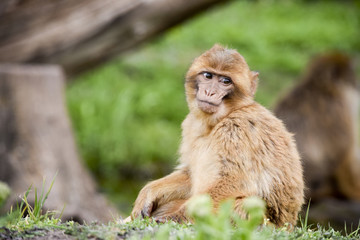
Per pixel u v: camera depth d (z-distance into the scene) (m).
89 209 16.72
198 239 6.19
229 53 10.75
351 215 20.52
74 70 19.16
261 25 40.41
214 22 39.25
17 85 16.73
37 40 18.44
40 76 17.08
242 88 10.51
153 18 18.67
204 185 10.05
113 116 26.02
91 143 25.09
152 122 27.33
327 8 44.53
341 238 8.33
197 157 10.41
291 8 44.19
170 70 31.89
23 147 16.48
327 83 24.00
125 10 18.48
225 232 6.15
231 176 9.82
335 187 23.62
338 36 39.50
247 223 6.28
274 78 33.38
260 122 10.14
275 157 9.95
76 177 17.06
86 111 26.02
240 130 10.02
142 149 25.23
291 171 10.02
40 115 16.89
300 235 8.02
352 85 24.45
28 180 16.27
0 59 18.31
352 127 24.00
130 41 19.00
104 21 18.52
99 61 19.22
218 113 10.39
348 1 46.25
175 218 9.36
